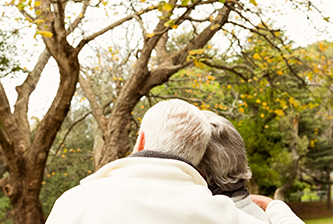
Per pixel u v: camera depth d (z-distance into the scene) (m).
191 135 0.92
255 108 15.77
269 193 18.61
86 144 12.98
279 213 1.05
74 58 4.25
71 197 0.79
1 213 14.84
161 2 3.27
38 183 4.83
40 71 5.41
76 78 4.45
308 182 24.17
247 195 1.12
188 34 7.51
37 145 4.70
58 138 13.20
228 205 0.82
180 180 0.83
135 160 0.85
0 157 4.91
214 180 1.10
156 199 0.77
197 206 0.78
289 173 16.41
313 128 21.98
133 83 4.76
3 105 4.82
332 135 23.30
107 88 8.12
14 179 4.80
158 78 4.82
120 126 4.75
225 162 1.10
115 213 0.73
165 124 0.92
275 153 14.09
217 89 10.60
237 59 9.20
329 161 22.92
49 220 0.78
